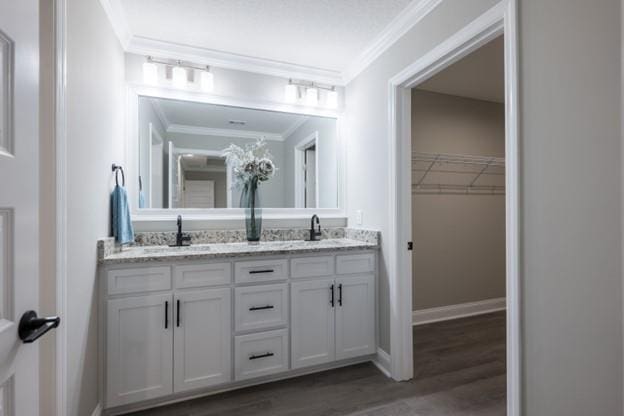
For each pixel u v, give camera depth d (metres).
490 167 3.53
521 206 1.29
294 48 2.46
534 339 1.24
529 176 1.26
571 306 1.12
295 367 2.12
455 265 3.37
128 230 2.07
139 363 1.78
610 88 1.01
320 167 2.88
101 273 1.72
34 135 0.72
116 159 2.11
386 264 2.28
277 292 2.08
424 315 3.22
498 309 3.55
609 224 1.01
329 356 2.21
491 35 1.52
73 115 1.38
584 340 1.08
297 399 1.92
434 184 3.29
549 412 1.19
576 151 1.10
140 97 2.40
